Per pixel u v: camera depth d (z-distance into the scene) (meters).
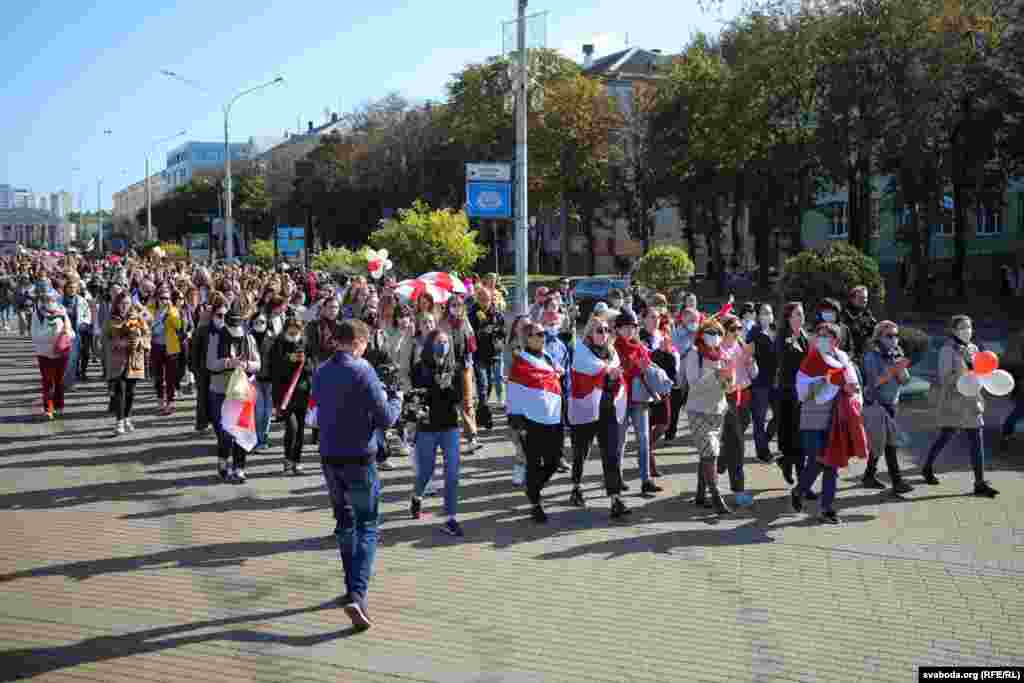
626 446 11.49
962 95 30.09
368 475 5.61
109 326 11.60
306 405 9.66
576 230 61.09
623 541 7.29
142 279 17.27
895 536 7.47
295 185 75.00
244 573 6.39
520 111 16.17
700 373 8.13
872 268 13.62
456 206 60.53
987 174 33.66
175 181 157.25
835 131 31.03
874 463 9.24
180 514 7.93
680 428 12.75
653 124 43.97
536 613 5.68
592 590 6.12
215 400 9.24
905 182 31.97
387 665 4.88
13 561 6.55
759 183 39.31
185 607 5.70
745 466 10.29
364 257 30.72
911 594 6.09
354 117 71.00
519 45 16.17
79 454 10.43
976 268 41.41
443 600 5.90
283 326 10.61
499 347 14.19
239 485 9.06
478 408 11.43
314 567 6.54
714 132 38.94
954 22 28.30
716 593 6.09
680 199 46.19
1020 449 11.14
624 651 5.11
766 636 5.36
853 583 6.30
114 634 5.24
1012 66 29.61
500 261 65.56
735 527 7.73
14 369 18.41
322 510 8.14
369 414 5.61
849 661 5.01
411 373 7.65
